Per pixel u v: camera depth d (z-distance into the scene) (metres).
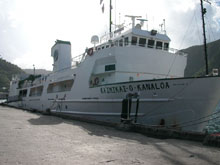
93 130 10.48
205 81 10.10
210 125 21.78
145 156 5.67
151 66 13.66
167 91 10.91
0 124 11.38
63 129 10.51
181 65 14.60
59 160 5.12
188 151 6.25
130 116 11.95
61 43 20.88
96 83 14.62
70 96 16.83
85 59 15.45
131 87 11.92
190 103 10.58
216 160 5.34
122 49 13.19
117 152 6.05
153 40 15.26
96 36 16.52
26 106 27.75
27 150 6.06
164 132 8.98
